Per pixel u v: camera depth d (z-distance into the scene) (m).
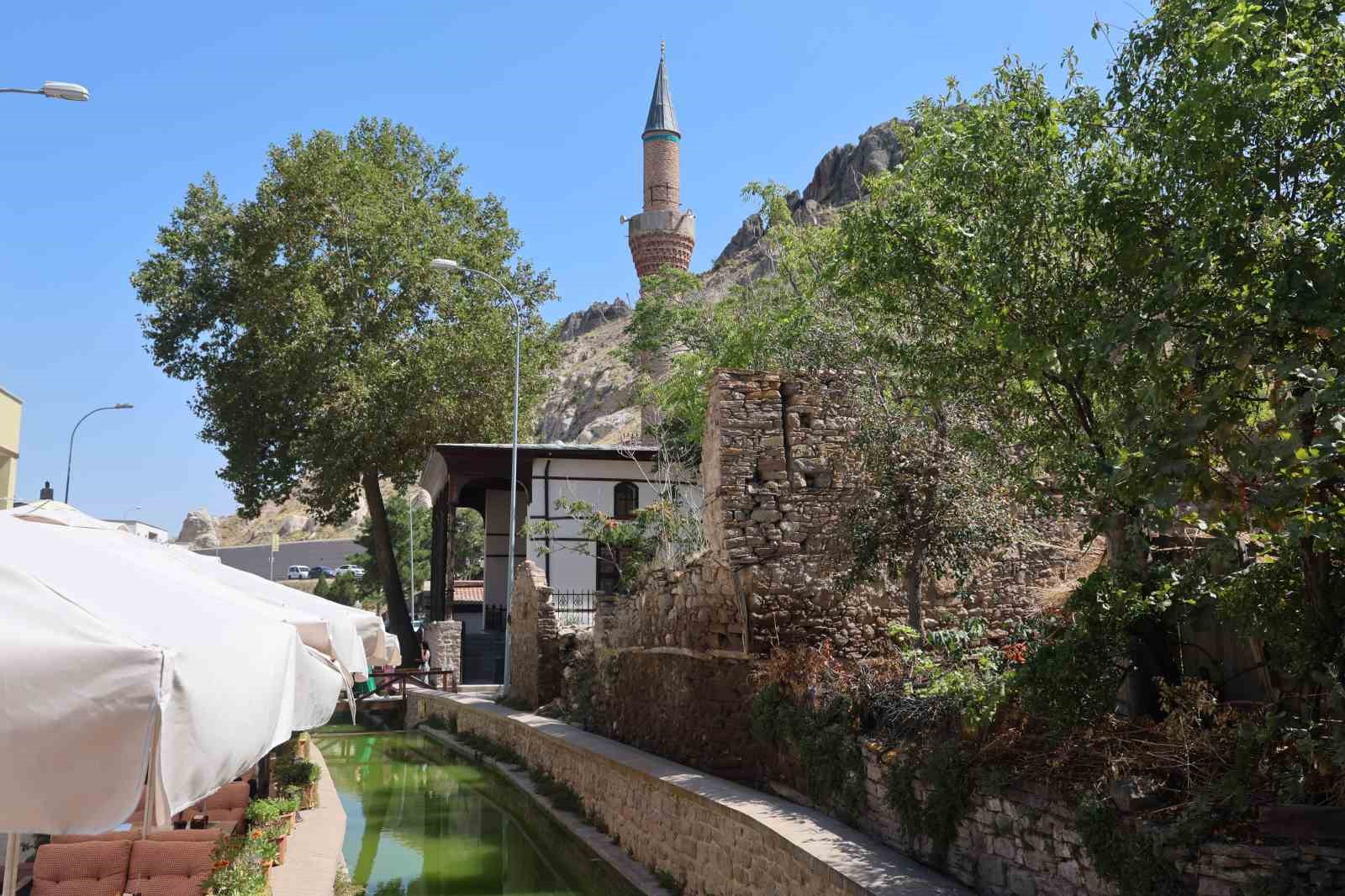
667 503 26.81
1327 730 6.27
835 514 13.55
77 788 4.32
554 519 35.28
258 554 94.25
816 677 11.75
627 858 14.44
